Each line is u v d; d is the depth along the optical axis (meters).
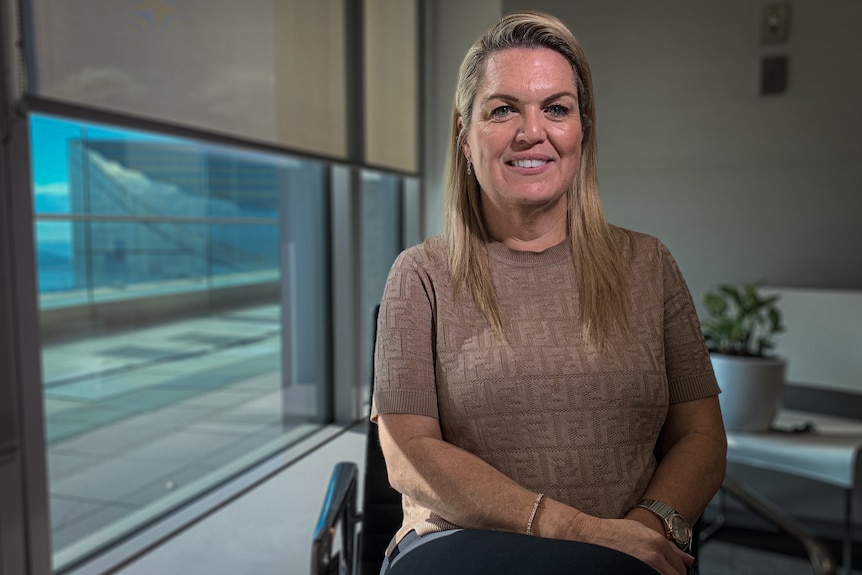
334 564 1.02
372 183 3.46
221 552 1.88
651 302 0.98
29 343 1.48
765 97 2.58
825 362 2.46
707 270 2.72
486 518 0.84
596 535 0.81
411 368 0.95
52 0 1.42
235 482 2.35
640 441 0.94
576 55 0.96
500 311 0.96
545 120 0.93
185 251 14.43
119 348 9.96
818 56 2.48
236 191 14.88
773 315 2.30
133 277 13.85
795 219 2.57
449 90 3.38
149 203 14.09
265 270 14.95
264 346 10.03
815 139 2.51
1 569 1.43
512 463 0.92
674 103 2.72
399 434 0.91
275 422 5.62
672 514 0.86
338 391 2.97
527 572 0.74
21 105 1.36
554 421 0.91
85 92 1.50
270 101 2.22
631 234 1.05
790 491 2.62
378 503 1.23
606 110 2.83
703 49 2.65
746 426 2.18
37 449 1.50
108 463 4.77
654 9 2.72
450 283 0.98
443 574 0.76
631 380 0.93
